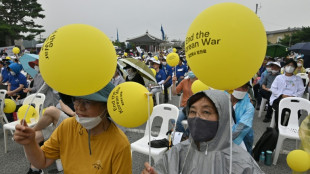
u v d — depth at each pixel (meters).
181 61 8.23
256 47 0.90
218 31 0.88
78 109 1.27
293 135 3.29
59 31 0.93
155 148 2.94
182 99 4.55
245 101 2.49
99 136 1.34
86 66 0.90
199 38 0.94
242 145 2.32
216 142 1.22
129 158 1.38
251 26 0.88
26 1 34.22
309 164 1.43
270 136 3.42
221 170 1.18
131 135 4.68
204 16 0.95
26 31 33.16
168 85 7.62
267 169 3.28
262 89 5.88
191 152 1.32
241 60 0.89
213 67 0.93
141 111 1.13
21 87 5.54
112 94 1.17
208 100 1.25
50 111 2.58
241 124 2.31
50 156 1.48
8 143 4.32
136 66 4.61
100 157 1.32
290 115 3.72
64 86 0.96
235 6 0.91
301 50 10.45
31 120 3.81
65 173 1.44
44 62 0.91
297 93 4.61
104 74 1.00
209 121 1.22
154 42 33.75
